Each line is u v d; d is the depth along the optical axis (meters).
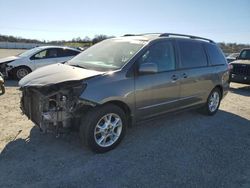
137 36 5.30
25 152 4.10
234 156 4.29
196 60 5.77
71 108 3.85
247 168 3.92
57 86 3.77
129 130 5.22
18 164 3.74
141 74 4.46
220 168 3.88
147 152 4.29
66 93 3.82
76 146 4.36
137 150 4.35
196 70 5.65
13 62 11.16
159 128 5.40
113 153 4.21
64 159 3.93
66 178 3.46
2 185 3.25
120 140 4.40
